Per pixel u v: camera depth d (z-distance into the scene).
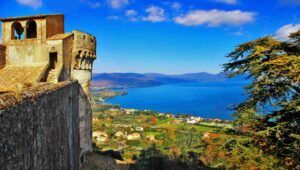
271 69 19.34
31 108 10.93
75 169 25.08
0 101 9.02
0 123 8.11
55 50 33.81
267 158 19.28
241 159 19.50
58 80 32.28
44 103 12.84
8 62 34.91
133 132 164.12
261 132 18.92
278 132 18.83
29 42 34.53
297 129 19.05
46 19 34.44
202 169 36.62
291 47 20.70
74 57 36.12
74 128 24.14
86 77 37.91
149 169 48.62
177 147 101.31
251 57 21.09
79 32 36.31
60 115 16.66
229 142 20.30
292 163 18.83
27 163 10.34
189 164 48.25
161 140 133.88
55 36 35.16
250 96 21.34
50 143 13.93
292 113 19.12
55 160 15.08
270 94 20.42
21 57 34.72
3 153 8.27
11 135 8.91
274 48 20.53
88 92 38.31
